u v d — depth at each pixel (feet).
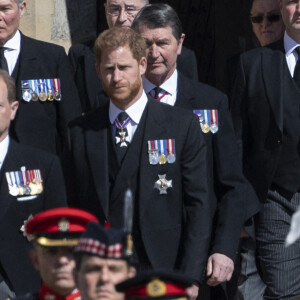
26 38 86.48
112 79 72.02
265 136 84.38
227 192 79.71
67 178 74.33
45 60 86.17
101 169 73.00
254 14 97.45
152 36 78.07
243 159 85.66
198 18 130.21
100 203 72.64
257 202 83.35
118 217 72.43
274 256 85.46
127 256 50.29
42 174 72.90
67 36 110.42
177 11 129.08
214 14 130.62
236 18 130.52
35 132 84.99
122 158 73.00
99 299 50.08
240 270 86.79
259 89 84.48
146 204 72.43
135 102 73.56
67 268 57.57
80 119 74.90
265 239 85.66
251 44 129.29
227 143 80.28
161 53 78.13
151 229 72.49
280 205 84.84
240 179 80.18
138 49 72.59
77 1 110.52
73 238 58.65
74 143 74.02
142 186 72.38
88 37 110.63
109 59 72.08
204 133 79.77
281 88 84.02
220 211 79.25
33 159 73.05
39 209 72.69
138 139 73.20
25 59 85.56
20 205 72.13
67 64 87.15
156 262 72.23
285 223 84.94
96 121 74.23
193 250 72.90
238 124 85.05
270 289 86.17
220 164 79.82
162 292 48.55
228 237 77.92
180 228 73.77
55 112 86.07
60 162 75.92
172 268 73.10
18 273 71.46
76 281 51.65
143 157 72.84
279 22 96.63
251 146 85.56
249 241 85.92
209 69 130.11
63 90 86.17
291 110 83.92
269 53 85.30
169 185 73.10
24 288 71.41
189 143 73.97
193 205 73.82
